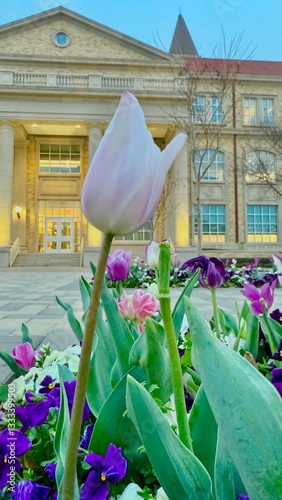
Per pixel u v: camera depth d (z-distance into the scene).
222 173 27.41
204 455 0.79
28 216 25.52
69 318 1.68
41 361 1.87
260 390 0.48
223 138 27.42
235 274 13.04
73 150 26.33
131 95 0.50
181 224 22.69
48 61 24.53
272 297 1.73
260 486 0.46
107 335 1.30
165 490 0.61
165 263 0.63
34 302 6.74
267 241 27.41
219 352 0.50
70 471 0.51
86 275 16.33
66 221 25.97
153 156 0.50
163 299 0.64
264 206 27.66
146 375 1.07
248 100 28.23
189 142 23.78
